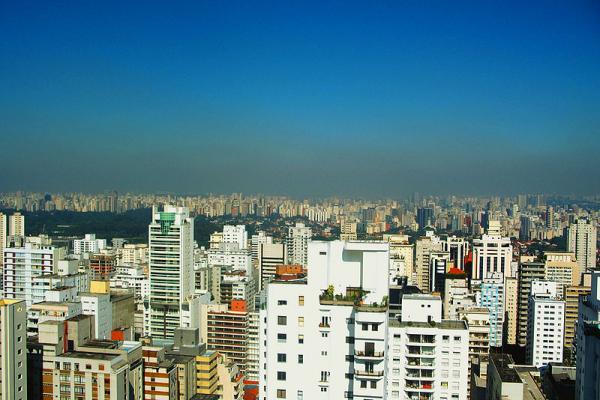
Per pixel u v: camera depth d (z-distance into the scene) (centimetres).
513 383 15425
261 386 12494
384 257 11669
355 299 11631
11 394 14962
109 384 16700
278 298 11731
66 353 17462
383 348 11281
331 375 11644
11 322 14988
